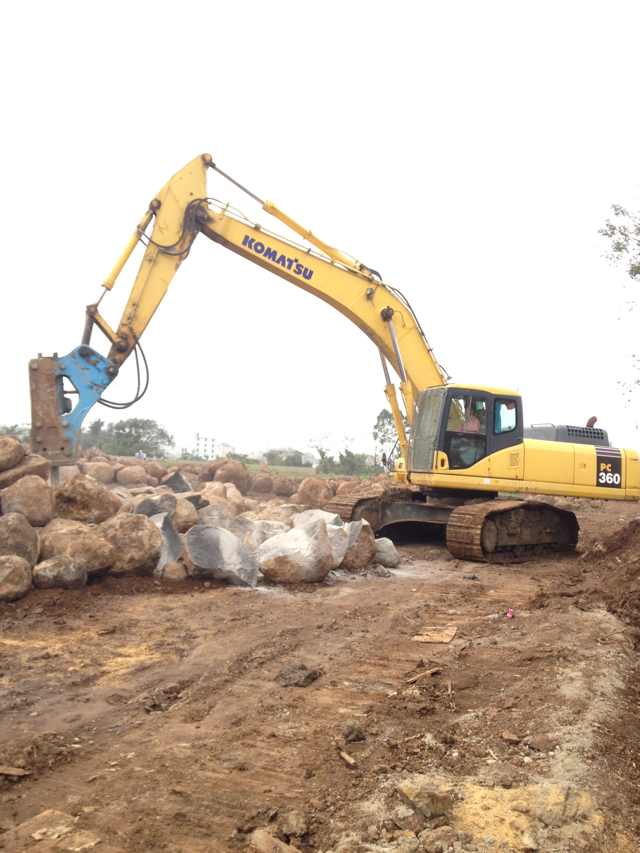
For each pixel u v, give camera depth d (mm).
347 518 14469
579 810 3744
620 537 13492
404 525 15734
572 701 5238
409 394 14789
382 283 14773
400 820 3721
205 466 23141
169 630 7504
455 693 5723
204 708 5457
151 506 11133
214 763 4512
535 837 3537
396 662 6602
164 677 6121
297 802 4023
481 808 3812
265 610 8406
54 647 6824
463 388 13781
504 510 12914
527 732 4785
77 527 9422
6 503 10000
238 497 15953
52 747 4660
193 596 8969
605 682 5691
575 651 6555
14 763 4426
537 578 11039
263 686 5953
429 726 5055
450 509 14070
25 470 11492
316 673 6168
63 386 12812
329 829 3713
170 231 13547
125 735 4953
